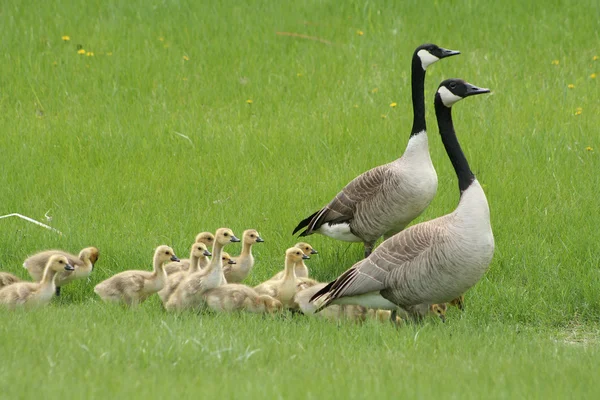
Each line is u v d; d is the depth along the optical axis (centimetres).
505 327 1269
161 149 2036
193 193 1817
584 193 1741
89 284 1462
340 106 2259
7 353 963
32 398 816
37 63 2445
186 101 2323
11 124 2148
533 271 1485
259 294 1319
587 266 1483
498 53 2519
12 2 2764
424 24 2688
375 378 904
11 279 1344
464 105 2227
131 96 2339
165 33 2658
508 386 898
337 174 1877
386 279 1202
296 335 1129
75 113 2236
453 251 1168
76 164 1959
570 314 1373
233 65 2494
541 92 2277
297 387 868
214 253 1311
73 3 2797
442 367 978
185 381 885
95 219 1686
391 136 2061
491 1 2778
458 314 1370
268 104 2288
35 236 1596
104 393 839
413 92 1475
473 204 1185
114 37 2608
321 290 1242
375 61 2505
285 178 1873
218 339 1042
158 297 1445
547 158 1908
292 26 2703
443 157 1942
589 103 2214
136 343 1012
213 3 2822
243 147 2031
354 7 2811
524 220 1638
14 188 1817
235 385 873
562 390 882
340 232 1495
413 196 1422
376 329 1148
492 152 1938
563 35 2595
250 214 1706
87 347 983
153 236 1633
